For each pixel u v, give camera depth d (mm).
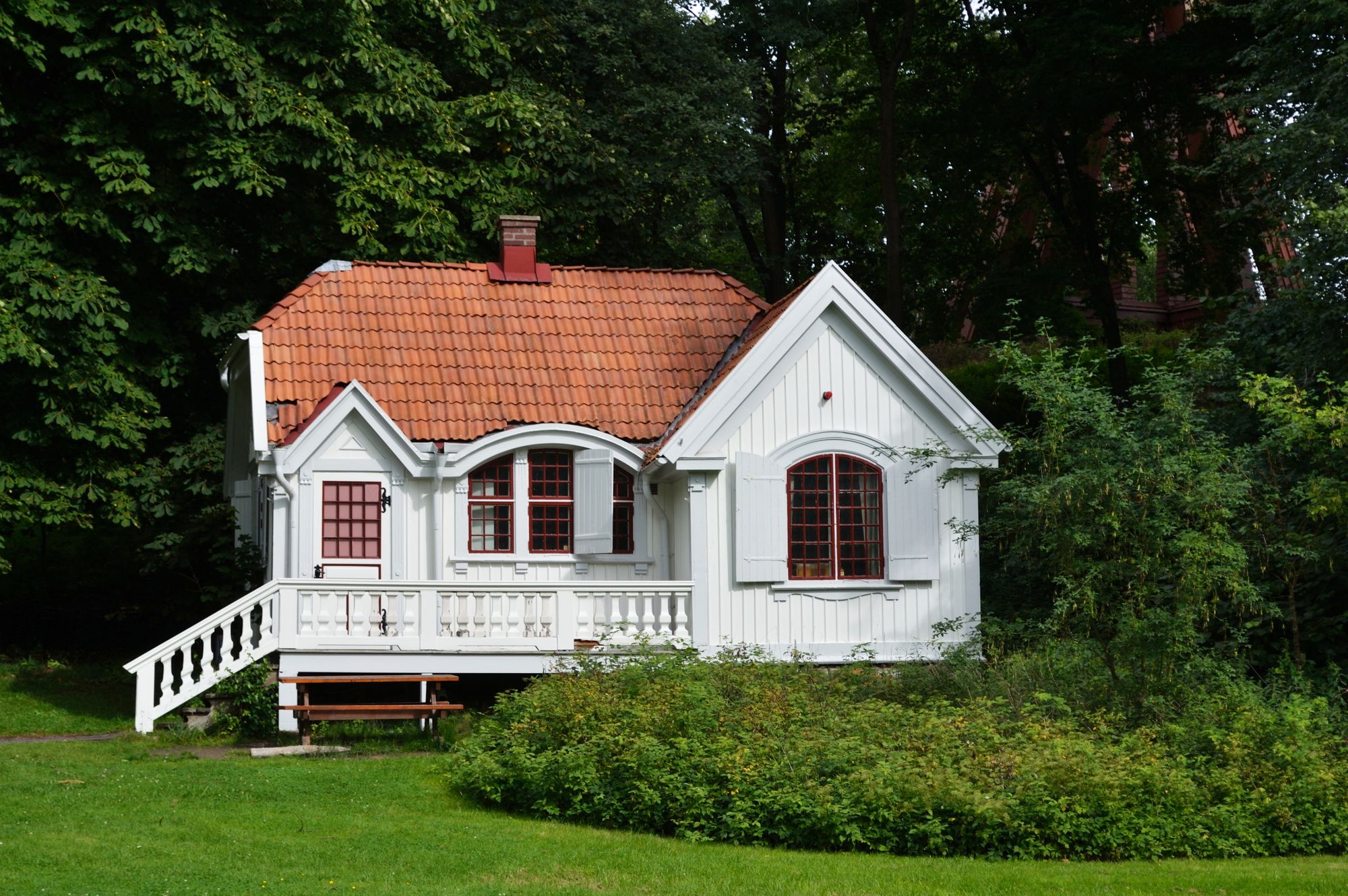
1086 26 30469
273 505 21031
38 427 24250
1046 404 16797
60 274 23516
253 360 21703
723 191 40094
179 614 26219
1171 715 15688
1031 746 14008
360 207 26312
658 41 33406
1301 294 20938
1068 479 15820
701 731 14586
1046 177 37375
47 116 24500
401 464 21141
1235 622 18531
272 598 19141
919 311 39375
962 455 20031
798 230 43219
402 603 19422
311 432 20797
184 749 17484
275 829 12859
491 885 11219
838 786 13320
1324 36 23156
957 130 35094
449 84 29594
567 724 15062
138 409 25016
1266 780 13961
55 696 22766
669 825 13578
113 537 31406
